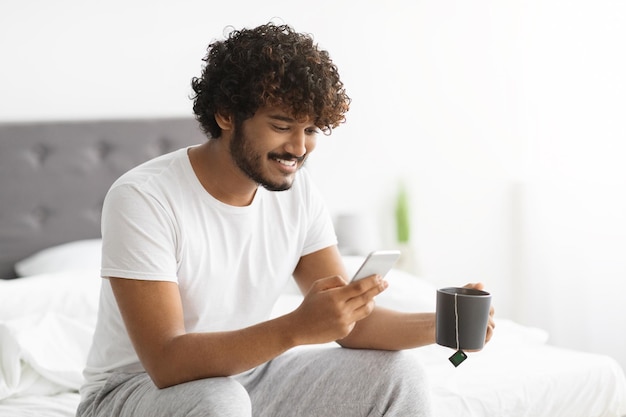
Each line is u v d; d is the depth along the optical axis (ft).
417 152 12.45
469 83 12.64
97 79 10.84
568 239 11.76
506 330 8.66
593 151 11.22
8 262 10.42
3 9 10.38
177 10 11.12
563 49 11.75
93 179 10.75
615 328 10.86
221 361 4.66
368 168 12.21
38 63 10.57
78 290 8.80
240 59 4.96
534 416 7.06
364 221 11.72
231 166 5.22
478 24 12.64
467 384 7.01
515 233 12.94
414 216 12.47
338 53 11.93
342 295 4.65
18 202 10.41
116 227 4.93
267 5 11.53
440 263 12.65
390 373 5.10
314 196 5.90
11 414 6.37
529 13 12.42
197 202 5.25
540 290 12.41
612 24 10.82
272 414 5.38
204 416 4.44
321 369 5.33
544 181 12.26
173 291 4.94
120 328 5.23
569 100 11.68
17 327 7.14
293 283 10.01
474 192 12.76
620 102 10.73
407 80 12.32
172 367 4.69
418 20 12.33
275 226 5.64
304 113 4.88
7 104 10.46
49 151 10.55
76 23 10.71
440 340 4.89
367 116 12.14
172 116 11.19
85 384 5.48
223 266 5.33
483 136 12.76
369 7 12.05
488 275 12.94
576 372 7.42
